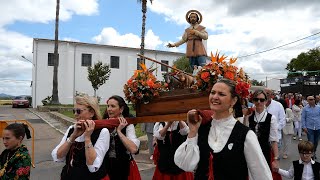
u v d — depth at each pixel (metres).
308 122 9.19
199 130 2.75
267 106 7.38
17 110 32.88
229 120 2.65
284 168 8.09
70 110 28.44
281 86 37.28
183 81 4.16
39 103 38.84
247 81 3.24
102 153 3.28
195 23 8.32
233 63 3.26
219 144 2.58
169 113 3.57
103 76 38.19
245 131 2.55
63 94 39.78
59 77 39.72
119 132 3.69
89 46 41.09
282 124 7.36
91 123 3.20
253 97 4.93
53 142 12.72
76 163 3.27
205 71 3.21
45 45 39.19
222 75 3.17
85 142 3.15
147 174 7.68
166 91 3.67
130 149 3.74
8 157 3.89
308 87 31.64
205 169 2.60
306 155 4.69
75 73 40.38
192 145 2.63
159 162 4.87
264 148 4.85
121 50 42.72
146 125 8.92
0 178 3.82
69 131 3.53
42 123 19.45
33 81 38.91
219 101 2.62
